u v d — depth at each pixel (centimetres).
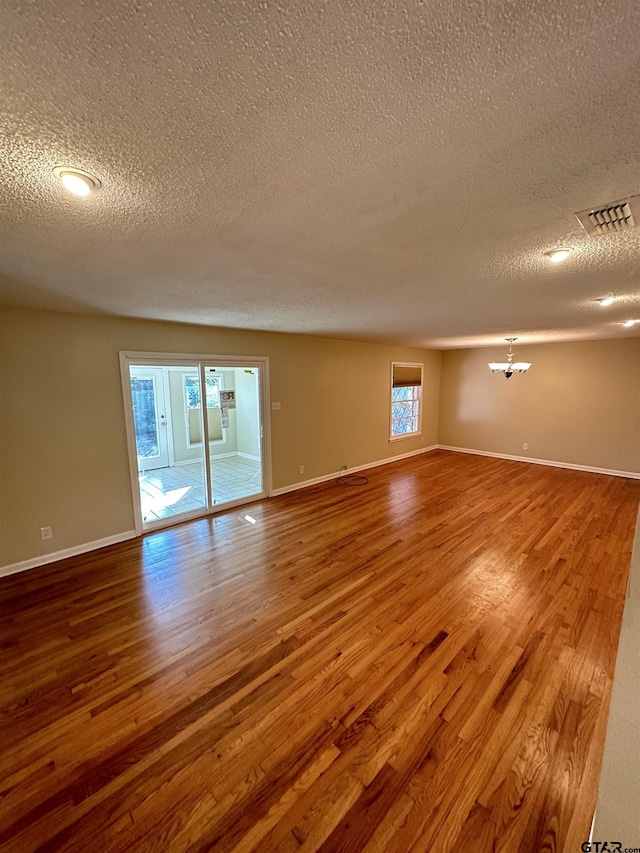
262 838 137
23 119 84
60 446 345
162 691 202
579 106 83
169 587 302
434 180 116
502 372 751
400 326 450
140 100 79
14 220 140
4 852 134
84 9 59
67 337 343
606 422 632
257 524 432
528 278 231
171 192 121
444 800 148
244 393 544
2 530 319
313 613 266
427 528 414
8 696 199
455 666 216
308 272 214
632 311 352
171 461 542
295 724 181
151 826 141
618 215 141
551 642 235
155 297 277
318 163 106
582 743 170
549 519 436
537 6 60
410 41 67
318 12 61
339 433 624
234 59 70
